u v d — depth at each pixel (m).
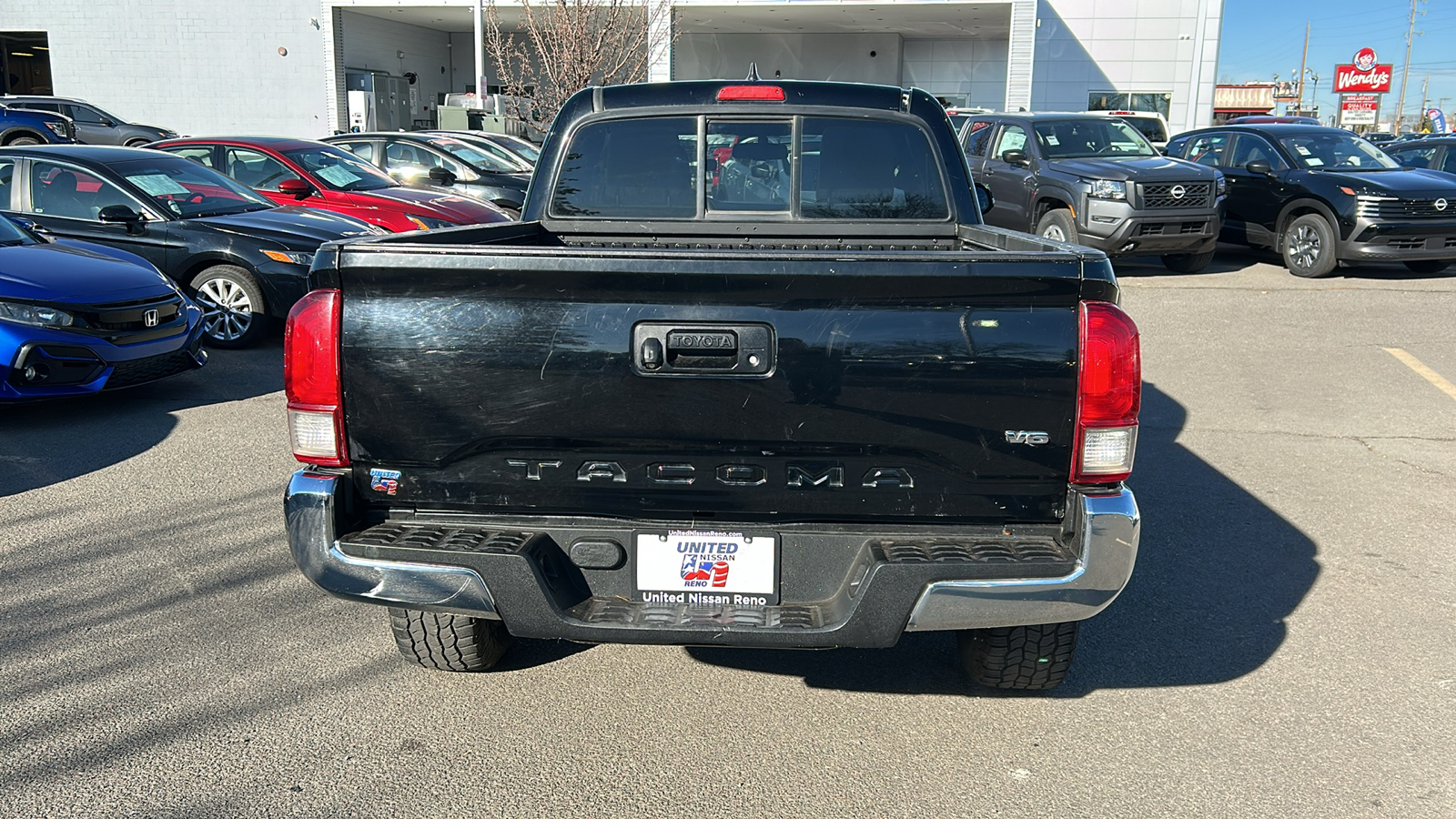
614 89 4.27
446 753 3.15
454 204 10.85
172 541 4.82
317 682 3.56
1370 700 3.52
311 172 10.81
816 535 2.85
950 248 4.26
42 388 6.61
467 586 2.80
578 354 2.73
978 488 2.80
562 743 3.21
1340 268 13.68
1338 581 4.54
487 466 2.86
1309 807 2.91
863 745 3.22
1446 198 12.02
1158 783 3.03
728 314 2.69
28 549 4.71
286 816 2.83
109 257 7.42
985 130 14.70
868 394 2.71
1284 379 8.18
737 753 3.17
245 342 9.01
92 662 3.68
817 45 35.44
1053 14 31.05
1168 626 4.09
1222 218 13.12
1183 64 30.81
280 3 31.42
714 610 2.88
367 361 2.79
